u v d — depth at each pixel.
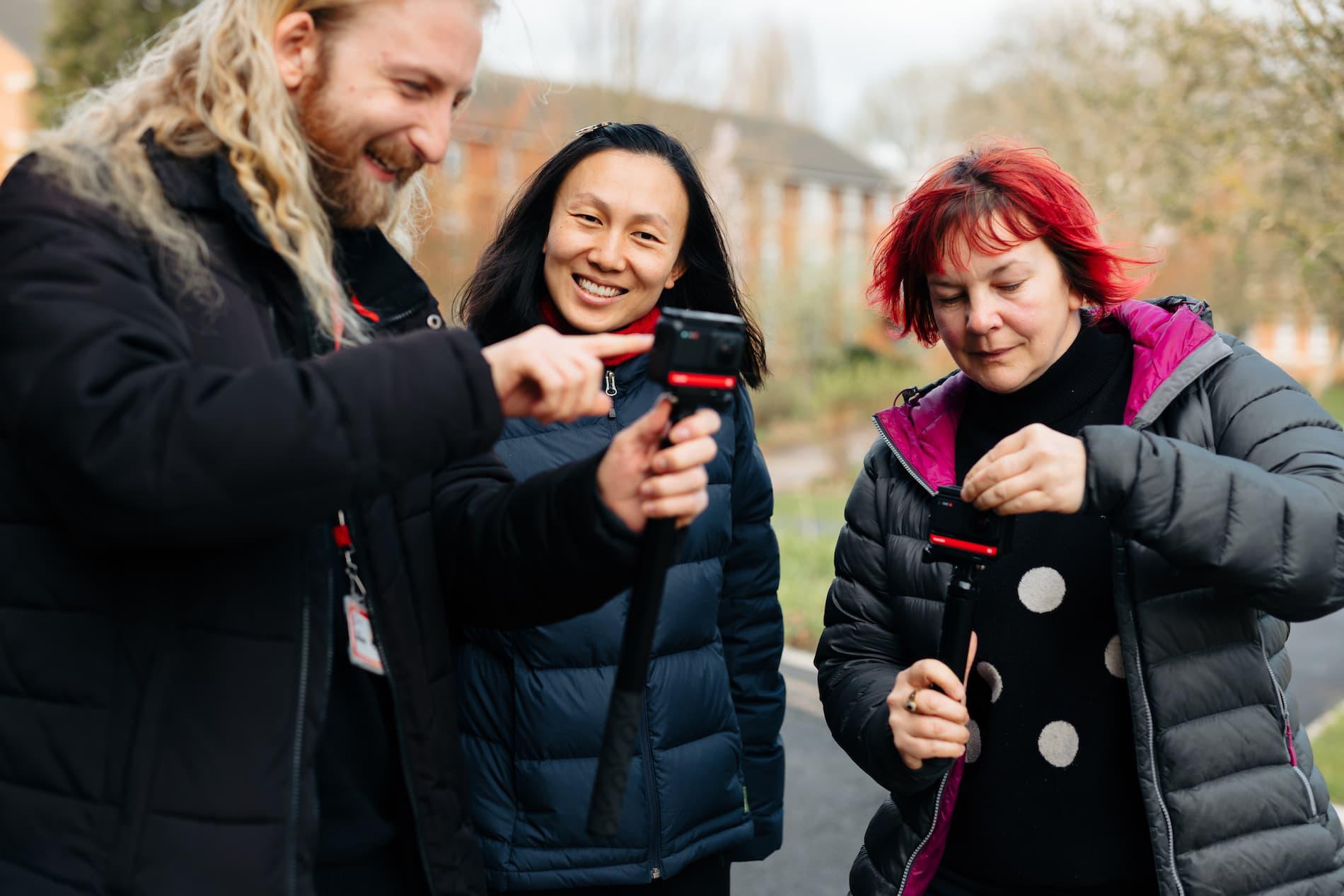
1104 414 1.70
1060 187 1.61
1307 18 5.61
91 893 1.09
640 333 2.02
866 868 1.83
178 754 1.11
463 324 2.17
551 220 2.00
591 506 1.27
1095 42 9.73
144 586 1.11
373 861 1.38
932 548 1.47
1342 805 3.48
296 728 1.15
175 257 1.14
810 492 14.38
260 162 1.17
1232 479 1.40
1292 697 1.66
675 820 1.86
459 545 1.43
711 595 1.97
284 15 1.17
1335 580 1.43
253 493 1.01
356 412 1.04
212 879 1.10
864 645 1.86
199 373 1.03
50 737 1.11
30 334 1.01
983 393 1.78
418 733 1.35
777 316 20.31
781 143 33.56
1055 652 1.64
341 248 1.34
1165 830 1.53
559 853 1.83
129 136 1.17
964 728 1.50
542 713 1.83
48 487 1.03
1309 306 8.20
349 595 1.32
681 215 1.99
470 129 15.28
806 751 4.32
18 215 1.07
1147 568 1.54
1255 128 6.41
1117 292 1.64
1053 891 1.65
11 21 29.23
